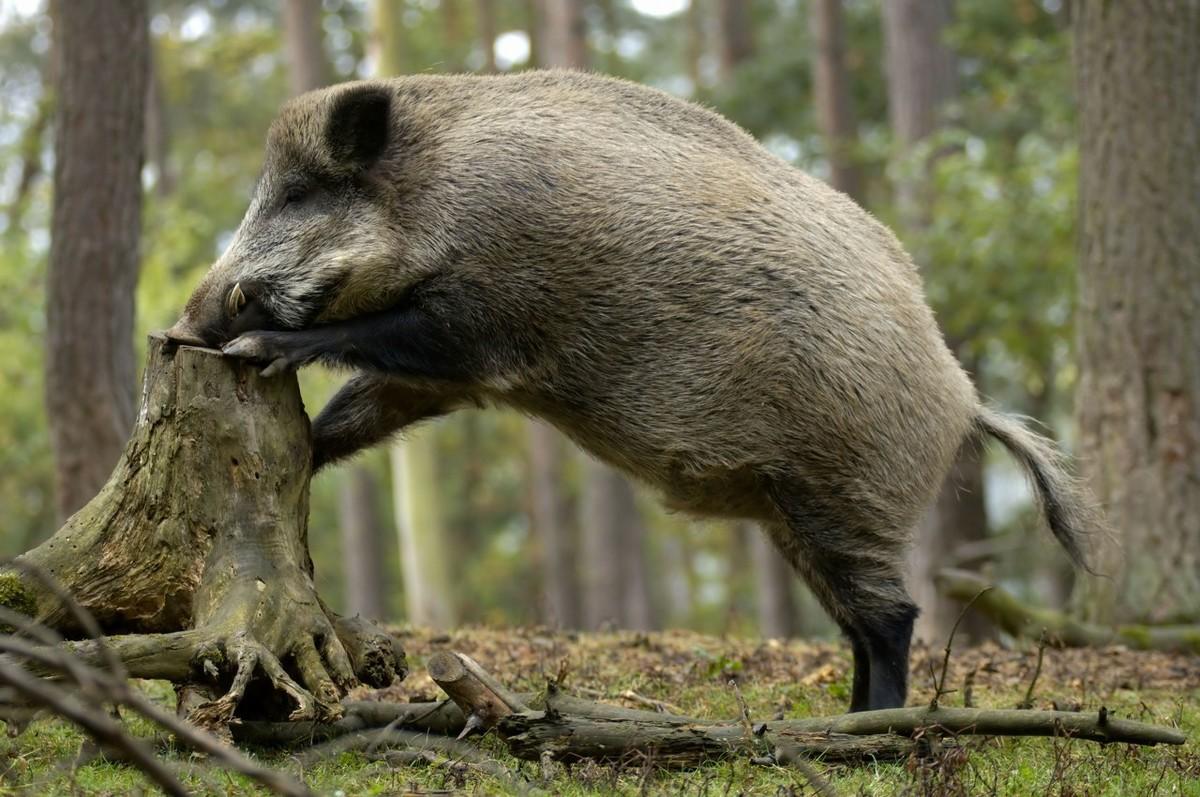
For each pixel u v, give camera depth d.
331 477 29.89
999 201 18.56
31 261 20.17
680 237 6.81
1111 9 11.12
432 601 24.73
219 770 5.52
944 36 22.23
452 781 5.62
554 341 6.91
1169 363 10.90
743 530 34.25
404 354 6.87
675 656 9.05
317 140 7.15
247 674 5.68
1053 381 25.09
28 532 26.31
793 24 34.06
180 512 6.18
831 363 6.75
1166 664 9.45
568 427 7.20
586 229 6.79
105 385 11.62
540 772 5.67
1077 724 5.89
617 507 29.38
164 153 31.86
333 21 32.50
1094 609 11.09
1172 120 10.95
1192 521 10.77
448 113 7.17
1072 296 18.48
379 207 7.05
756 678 8.33
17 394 20.47
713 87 30.19
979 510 20.06
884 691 6.94
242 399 6.29
